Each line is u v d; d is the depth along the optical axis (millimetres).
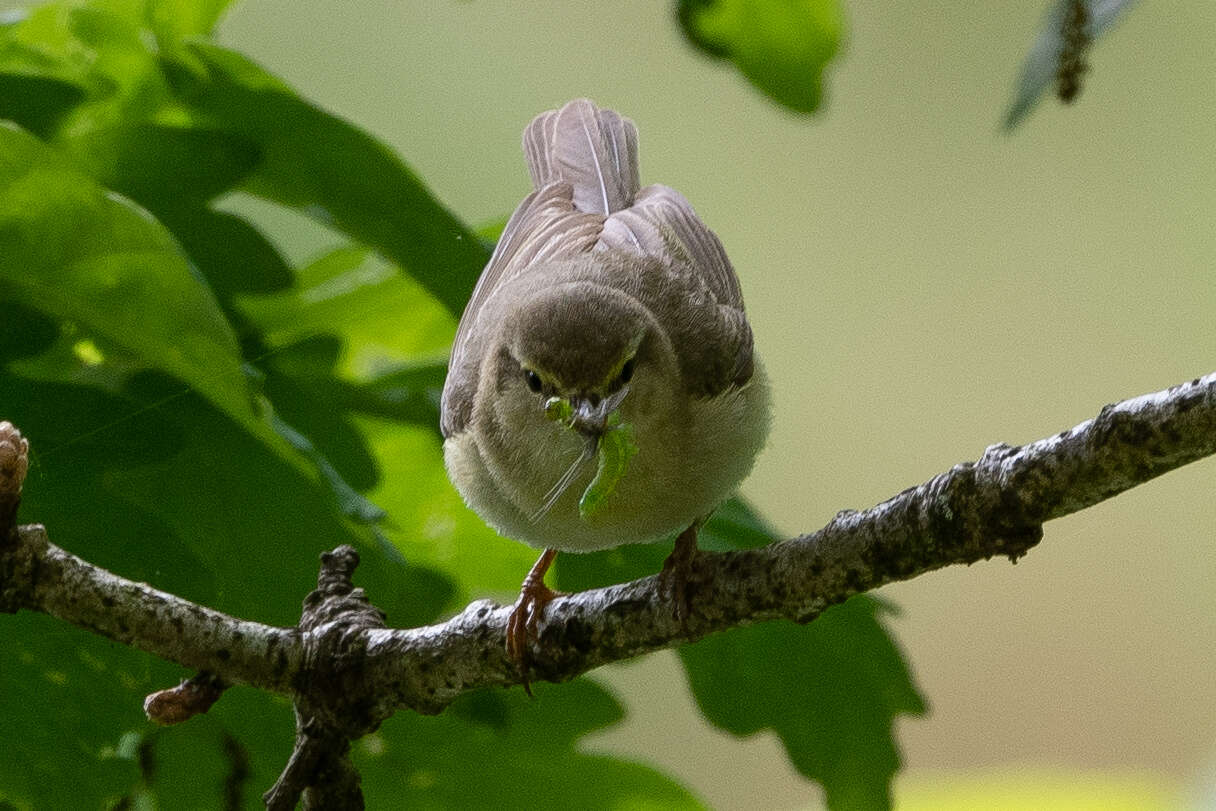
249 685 2293
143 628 2289
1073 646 2912
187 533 2311
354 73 2502
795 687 2340
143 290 2293
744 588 2287
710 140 2871
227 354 2293
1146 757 2818
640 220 2355
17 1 2398
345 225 2328
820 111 2393
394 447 2352
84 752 2307
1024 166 2912
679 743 2695
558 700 2342
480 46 2564
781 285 2852
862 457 2807
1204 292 2814
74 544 2307
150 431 2311
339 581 2301
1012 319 2863
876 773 2340
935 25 2936
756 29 2389
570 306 2324
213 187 2320
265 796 2293
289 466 2312
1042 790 2406
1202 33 2900
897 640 2340
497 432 2324
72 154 2320
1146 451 2260
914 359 2844
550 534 2328
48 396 2309
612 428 2314
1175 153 2883
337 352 2338
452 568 2352
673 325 2334
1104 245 2871
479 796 2342
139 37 2322
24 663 2307
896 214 2908
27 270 2293
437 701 2297
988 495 2270
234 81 2322
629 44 2744
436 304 2354
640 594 2295
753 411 2336
